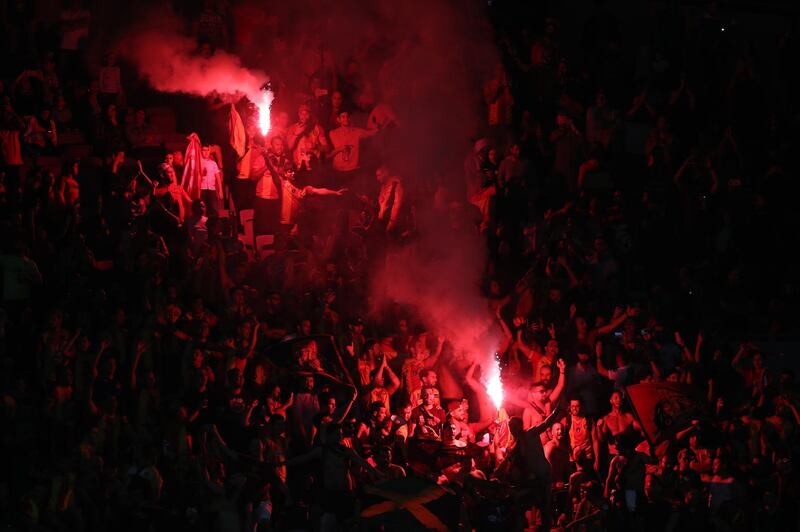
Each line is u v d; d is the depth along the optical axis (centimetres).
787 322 5594
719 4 7462
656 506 4288
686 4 7350
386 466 4081
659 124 6312
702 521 4250
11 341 4738
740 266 5869
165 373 4756
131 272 5191
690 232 6084
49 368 4506
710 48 6981
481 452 4441
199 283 5225
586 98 6806
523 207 5997
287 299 5262
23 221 5284
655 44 7012
